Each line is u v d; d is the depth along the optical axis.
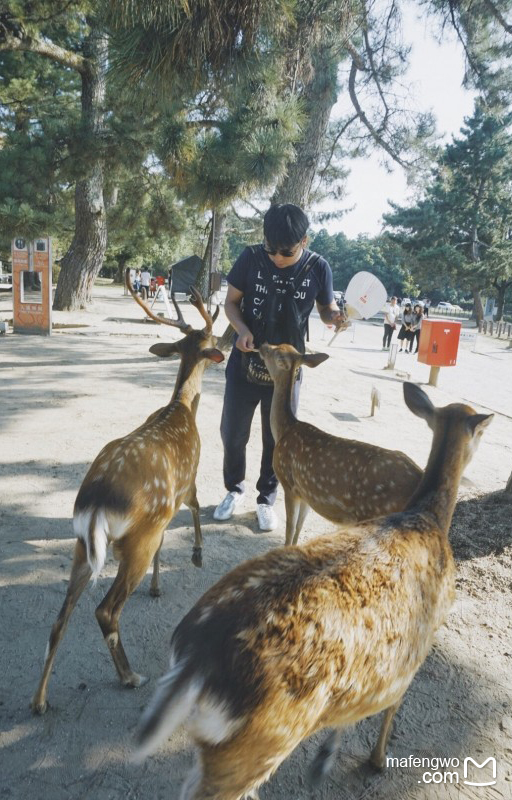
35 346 11.60
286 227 3.44
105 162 14.11
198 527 3.49
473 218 38.09
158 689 1.41
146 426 3.00
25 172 12.50
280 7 4.78
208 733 1.35
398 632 1.61
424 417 2.24
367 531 1.84
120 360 10.48
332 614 1.46
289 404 3.54
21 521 4.01
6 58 19.80
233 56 4.77
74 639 2.83
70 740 2.23
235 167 8.36
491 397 10.72
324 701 1.43
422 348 11.17
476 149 37.19
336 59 9.16
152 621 3.01
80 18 13.28
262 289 3.79
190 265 30.39
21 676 2.55
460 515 4.23
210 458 5.59
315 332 22.88
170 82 4.69
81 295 18.95
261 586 1.49
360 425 7.08
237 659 1.34
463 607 3.24
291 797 2.06
